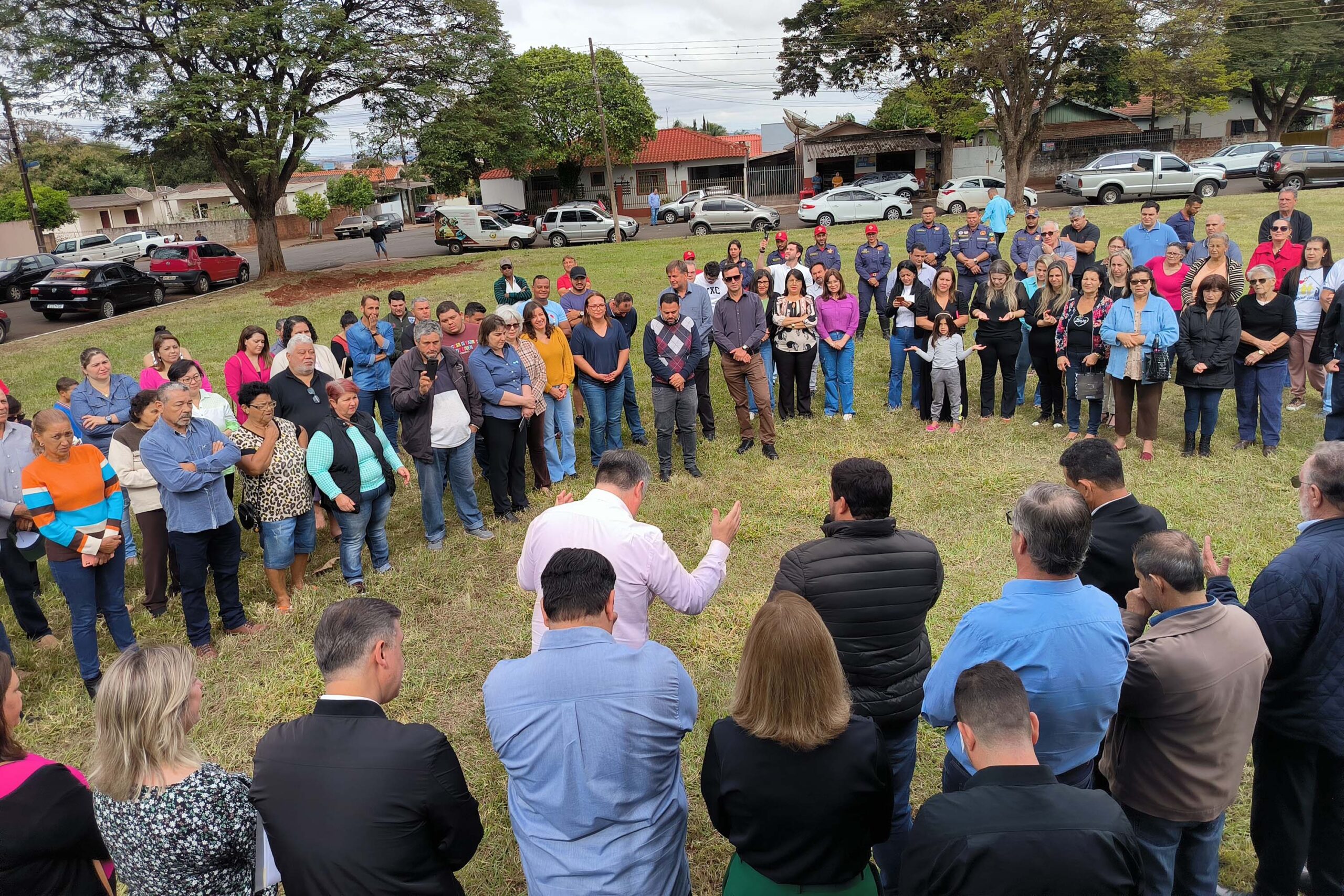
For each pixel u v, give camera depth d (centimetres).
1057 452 759
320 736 217
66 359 1505
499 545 650
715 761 226
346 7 2230
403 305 886
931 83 2862
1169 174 2588
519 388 664
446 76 2305
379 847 206
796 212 3859
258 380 729
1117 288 741
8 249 4150
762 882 225
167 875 221
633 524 324
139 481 551
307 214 5044
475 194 4509
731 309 765
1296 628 276
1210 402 704
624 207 4406
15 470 517
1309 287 773
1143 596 283
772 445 788
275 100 2023
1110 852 184
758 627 220
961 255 1143
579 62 4006
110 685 218
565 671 228
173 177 6562
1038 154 4191
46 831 223
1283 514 607
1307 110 4303
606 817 225
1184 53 2633
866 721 227
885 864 315
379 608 237
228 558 528
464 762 414
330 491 555
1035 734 210
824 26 3519
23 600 538
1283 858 293
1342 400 638
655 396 731
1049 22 2394
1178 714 257
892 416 881
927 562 299
